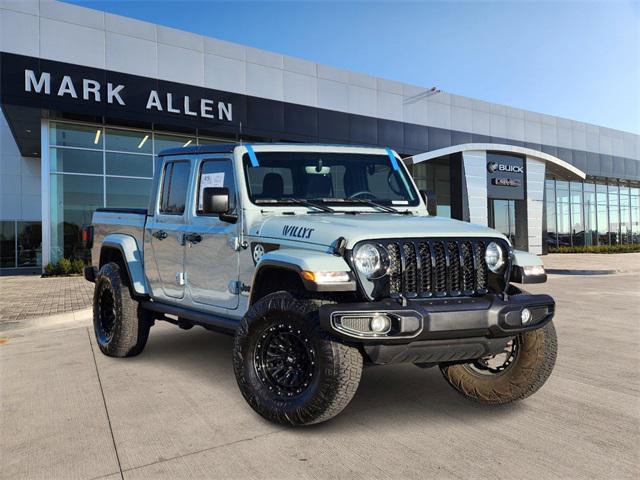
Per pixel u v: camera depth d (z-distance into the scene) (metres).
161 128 18.48
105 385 4.81
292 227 3.81
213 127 18.73
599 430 3.62
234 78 19.22
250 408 4.11
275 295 3.65
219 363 5.59
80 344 6.80
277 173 4.47
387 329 3.19
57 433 3.66
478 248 3.69
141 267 5.64
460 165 24.62
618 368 5.30
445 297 3.52
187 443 3.44
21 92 15.26
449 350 3.39
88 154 17.58
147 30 17.34
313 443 3.41
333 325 3.13
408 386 4.70
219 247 4.45
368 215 4.33
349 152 4.86
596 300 10.80
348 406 4.15
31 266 23.48
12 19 15.12
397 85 24.17
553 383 4.78
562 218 34.00
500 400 4.01
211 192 3.96
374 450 3.29
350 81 22.52
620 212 38.84
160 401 4.32
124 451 3.33
